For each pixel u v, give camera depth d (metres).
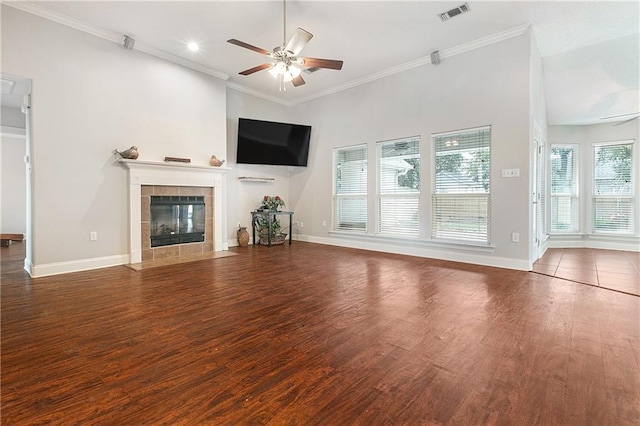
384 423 1.34
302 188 7.00
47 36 3.73
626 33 4.11
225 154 5.64
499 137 4.25
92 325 2.38
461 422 1.34
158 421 1.35
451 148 4.78
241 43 3.17
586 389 1.57
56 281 3.57
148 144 4.66
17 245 6.21
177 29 4.11
